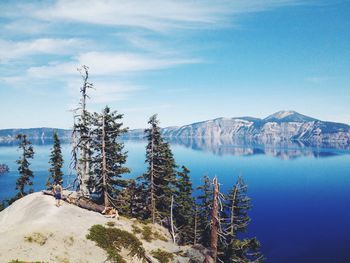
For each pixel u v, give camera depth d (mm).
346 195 168000
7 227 29297
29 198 37406
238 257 40000
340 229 106062
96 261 25297
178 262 32344
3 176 195500
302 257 80625
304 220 118562
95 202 39062
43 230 25328
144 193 45406
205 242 48094
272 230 105625
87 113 38844
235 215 41812
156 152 44000
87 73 42406
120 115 39250
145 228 36375
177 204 48250
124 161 39562
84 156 40094
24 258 21469
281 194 171125
